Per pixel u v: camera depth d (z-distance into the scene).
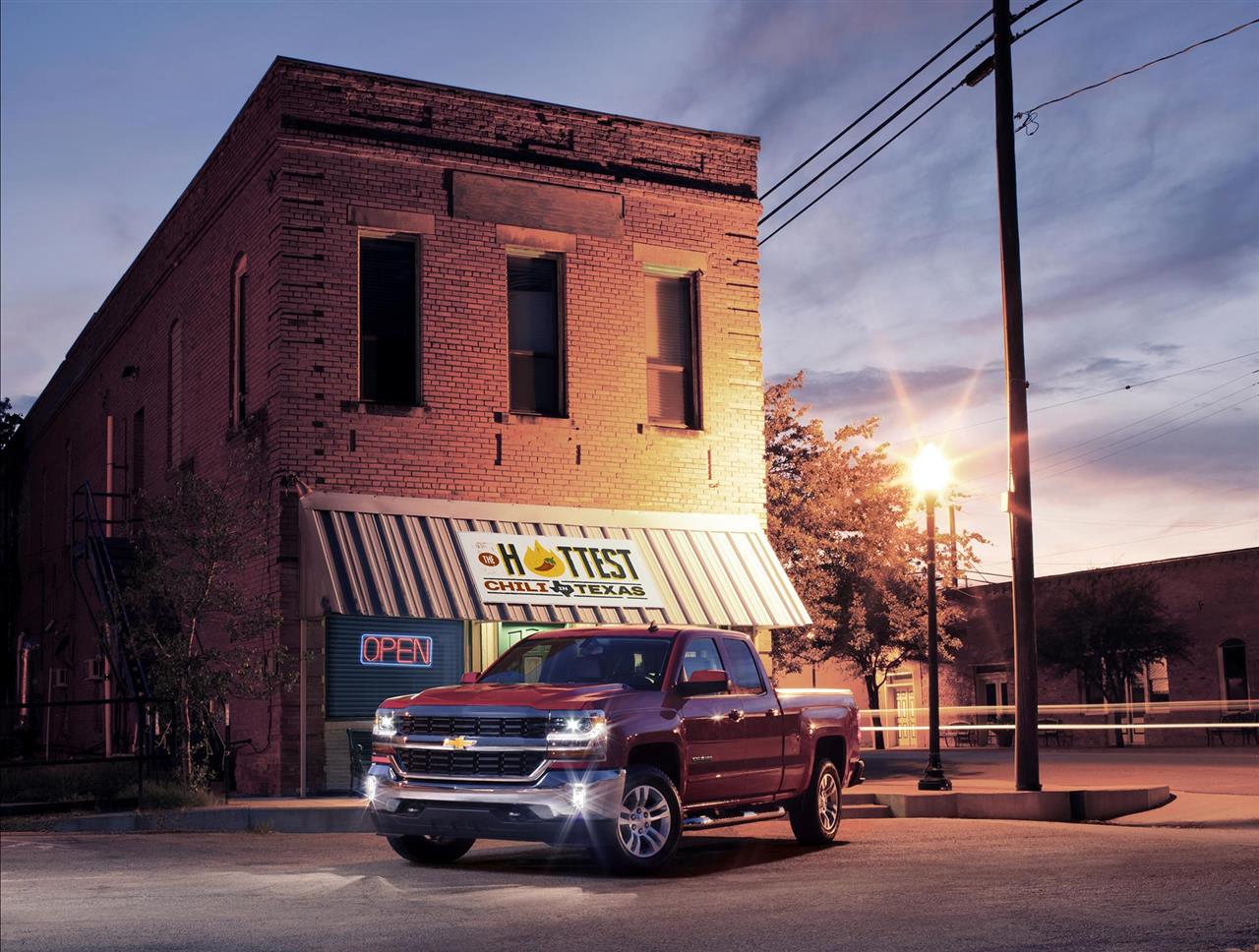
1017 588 20.11
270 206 21.17
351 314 21.06
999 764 32.56
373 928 8.83
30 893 10.88
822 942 8.06
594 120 23.31
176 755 19.42
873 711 43.09
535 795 11.35
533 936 8.45
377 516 20.55
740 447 24.00
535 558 21.28
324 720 19.88
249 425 21.62
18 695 39.38
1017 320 20.48
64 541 35.16
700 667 13.13
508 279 22.59
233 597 19.06
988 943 7.87
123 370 29.66
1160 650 44.78
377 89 21.55
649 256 23.58
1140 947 7.62
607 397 22.92
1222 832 15.47
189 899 10.37
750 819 13.22
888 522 37.56
